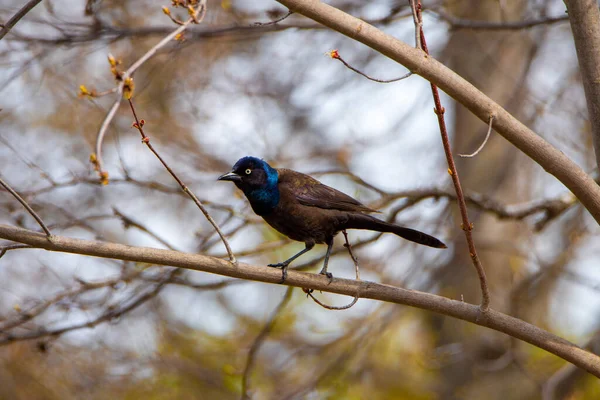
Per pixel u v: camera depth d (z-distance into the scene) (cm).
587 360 711
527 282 1341
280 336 1491
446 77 654
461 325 1516
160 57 1433
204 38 1227
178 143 1574
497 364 1370
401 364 1477
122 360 1395
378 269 1563
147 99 1519
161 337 1430
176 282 1080
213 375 1390
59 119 1538
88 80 1502
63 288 1315
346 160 1576
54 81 1470
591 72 727
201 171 1539
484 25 1213
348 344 1416
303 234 970
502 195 1558
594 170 1395
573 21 734
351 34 645
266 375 1441
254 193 963
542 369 1372
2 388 1408
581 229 1408
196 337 1461
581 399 1235
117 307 1076
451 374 1512
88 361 1425
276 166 1478
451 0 1446
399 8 1180
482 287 708
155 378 1408
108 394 1409
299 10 641
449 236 1468
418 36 655
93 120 1525
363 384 1448
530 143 676
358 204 970
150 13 1414
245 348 1452
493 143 1584
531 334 719
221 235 719
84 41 1139
